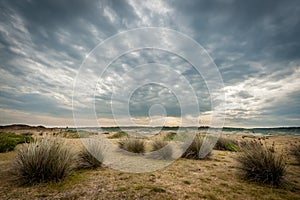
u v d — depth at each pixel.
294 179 3.49
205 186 3.02
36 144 3.60
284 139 9.51
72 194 2.57
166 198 2.48
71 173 3.59
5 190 2.70
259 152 3.67
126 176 3.56
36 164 3.15
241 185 3.10
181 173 3.84
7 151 6.07
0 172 3.60
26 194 2.56
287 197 2.59
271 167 3.26
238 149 7.31
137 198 2.46
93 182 3.14
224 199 2.49
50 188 2.81
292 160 5.11
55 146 3.69
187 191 2.77
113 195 2.56
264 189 2.91
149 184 3.07
